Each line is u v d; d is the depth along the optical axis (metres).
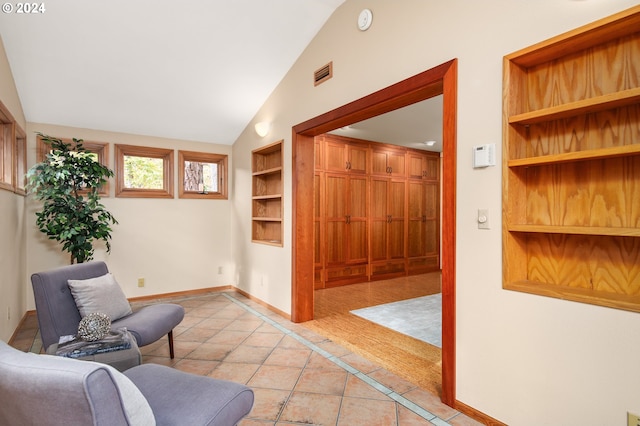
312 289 3.73
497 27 1.84
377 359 2.75
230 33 3.11
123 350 1.94
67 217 3.50
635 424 1.39
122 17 2.77
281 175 3.87
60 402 0.86
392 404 2.11
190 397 1.37
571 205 1.71
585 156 1.51
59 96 3.55
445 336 2.09
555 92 1.76
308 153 3.66
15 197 3.27
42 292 2.23
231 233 5.15
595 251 1.64
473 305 1.95
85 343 1.96
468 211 1.97
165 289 4.64
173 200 4.70
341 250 5.54
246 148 4.69
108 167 4.25
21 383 0.89
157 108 4.03
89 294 2.39
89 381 0.85
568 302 1.58
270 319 3.75
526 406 1.73
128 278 4.39
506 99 1.79
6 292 2.88
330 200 5.41
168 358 2.75
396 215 6.23
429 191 6.73
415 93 2.36
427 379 2.43
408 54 2.34
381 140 5.80
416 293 5.02
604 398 1.48
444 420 1.94
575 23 1.55
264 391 2.25
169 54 3.25
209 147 4.98
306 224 3.67
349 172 5.61
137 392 1.04
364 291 5.14
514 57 1.76
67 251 3.82
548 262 1.80
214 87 3.83
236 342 3.09
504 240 1.80
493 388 1.86
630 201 1.53
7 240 2.91
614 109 1.57
